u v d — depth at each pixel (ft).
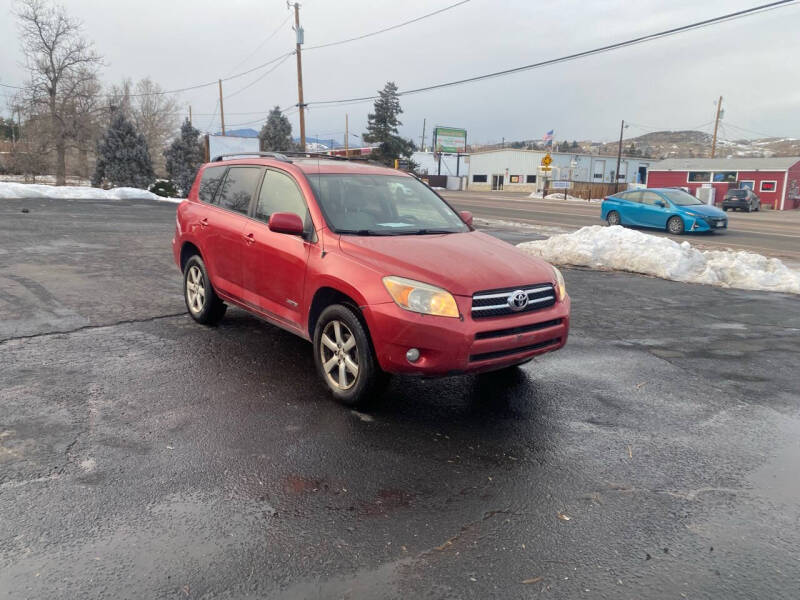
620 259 36.99
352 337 13.67
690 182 174.40
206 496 10.07
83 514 9.38
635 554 8.91
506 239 52.70
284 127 155.12
